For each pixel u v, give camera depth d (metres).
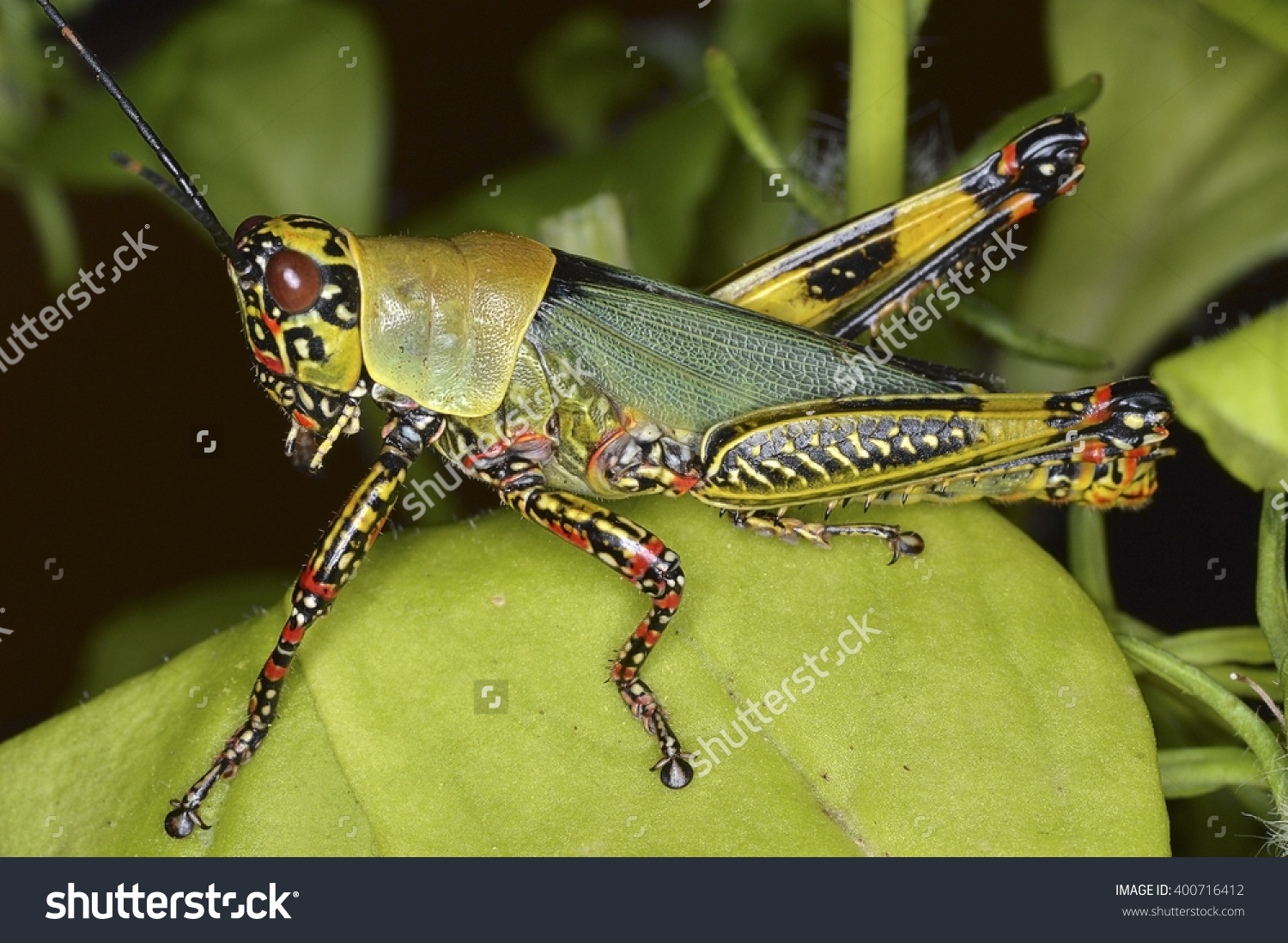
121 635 0.21
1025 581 0.18
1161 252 0.21
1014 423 0.19
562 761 0.18
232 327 0.21
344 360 0.19
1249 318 0.19
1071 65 0.21
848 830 0.18
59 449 0.20
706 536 0.19
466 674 0.18
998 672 0.18
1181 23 0.20
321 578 0.18
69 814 0.18
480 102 0.22
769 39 0.21
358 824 0.18
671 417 0.19
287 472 0.21
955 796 0.18
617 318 0.19
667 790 0.18
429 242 0.19
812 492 0.19
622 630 0.18
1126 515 0.20
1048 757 0.18
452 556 0.19
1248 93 0.20
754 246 0.21
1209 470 0.20
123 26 0.21
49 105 0.21
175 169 0.18
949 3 0.21
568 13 0.22
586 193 0.20
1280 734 0.18
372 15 0.21
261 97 0.21
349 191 0.21
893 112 0.19
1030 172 0.19
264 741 0.18
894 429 0.19
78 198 0.21
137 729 0.18
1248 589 0.19
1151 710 0.19
